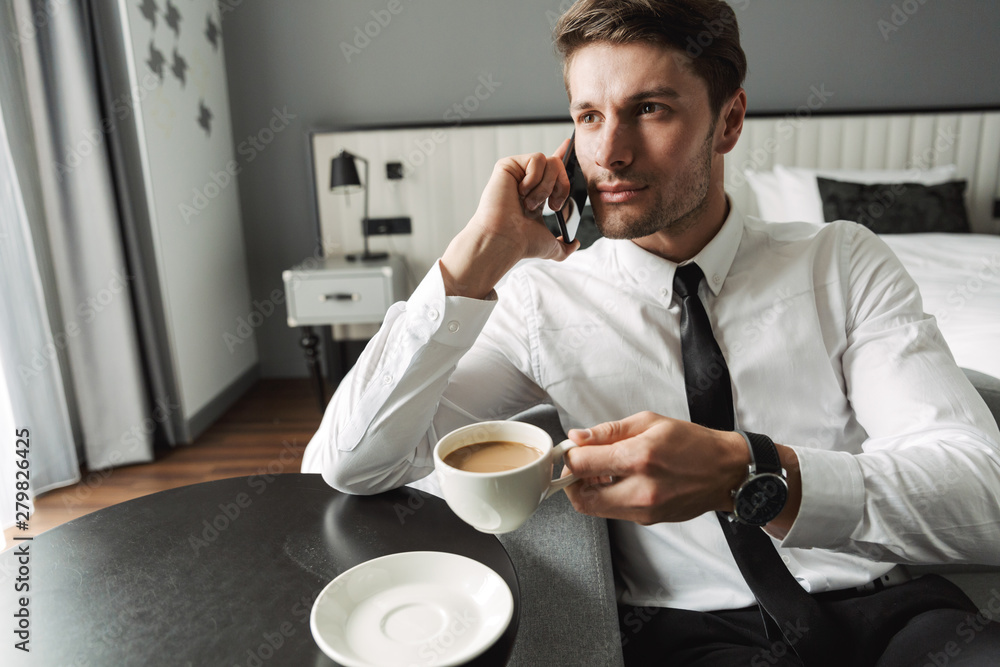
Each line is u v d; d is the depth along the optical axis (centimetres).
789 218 285
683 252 93
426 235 333
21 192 223
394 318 84
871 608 82
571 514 90
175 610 63
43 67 223
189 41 293
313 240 348
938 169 301
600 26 74
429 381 79
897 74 318
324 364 360
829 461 66
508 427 64
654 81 74
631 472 59
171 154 275
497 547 73
